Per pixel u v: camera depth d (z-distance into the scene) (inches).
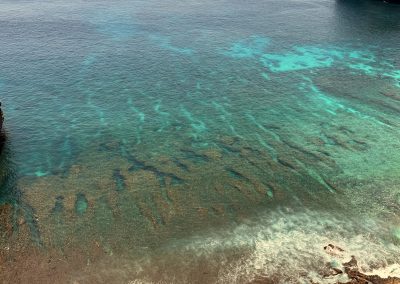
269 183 1277.1
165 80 2030.0
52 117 1685.5
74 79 2028.8
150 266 977.5
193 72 2124.8
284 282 916.0
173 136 1551.4
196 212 1157.1
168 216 1141.1
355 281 904.3
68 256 1008.2
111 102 1812.3
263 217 1135.6
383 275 921.5
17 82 1985.7
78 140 1526.8
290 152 1437.0
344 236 1057.5
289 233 1073.5
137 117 1690.5
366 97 1824.6
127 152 1450.5
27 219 1127.6
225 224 1111.6
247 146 1478.8
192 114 1713.8
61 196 1222.3
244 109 1752.0
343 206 1175.0
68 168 1359.5
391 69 2119.8
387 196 1211.9
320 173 1320.1
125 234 1079.0
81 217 1136.8
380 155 1408.7
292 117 1678.2
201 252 1015.6
